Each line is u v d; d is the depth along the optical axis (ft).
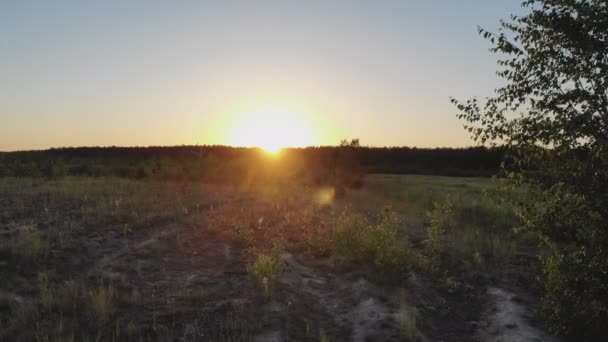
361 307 22.58
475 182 104.17
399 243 30.17
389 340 19.29
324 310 22.63
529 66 18.85
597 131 17.51
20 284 21.93
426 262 28.53
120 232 33.01
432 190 76.64
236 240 33.06
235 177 86.58
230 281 24.67
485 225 42.63
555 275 20.03
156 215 39.93
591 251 18.35
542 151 18.85
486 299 24.66
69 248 27.53
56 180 76.54
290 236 35.78
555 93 18.61
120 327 18.89
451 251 32.42
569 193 18.37
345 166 102.22
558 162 18.58
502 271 28.58
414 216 47.91
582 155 18.26
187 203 48.78
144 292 22.47
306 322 20.71
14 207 41.01
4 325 18.25
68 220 35.65
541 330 20.72
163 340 18.03
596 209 17.80
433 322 21.90
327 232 35.65
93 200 47.47
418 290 25.16
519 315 22.08
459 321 22.34
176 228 35.68
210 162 91.76
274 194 63.41
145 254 27.99
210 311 20.67
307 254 31.32
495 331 20.92
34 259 24.70
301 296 23.56
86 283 22.77
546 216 19.12
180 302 21.49
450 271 28.73
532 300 24.18
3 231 30.68
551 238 19.39
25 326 18.24
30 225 32.83
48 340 17.25
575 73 18.08
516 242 36.01
